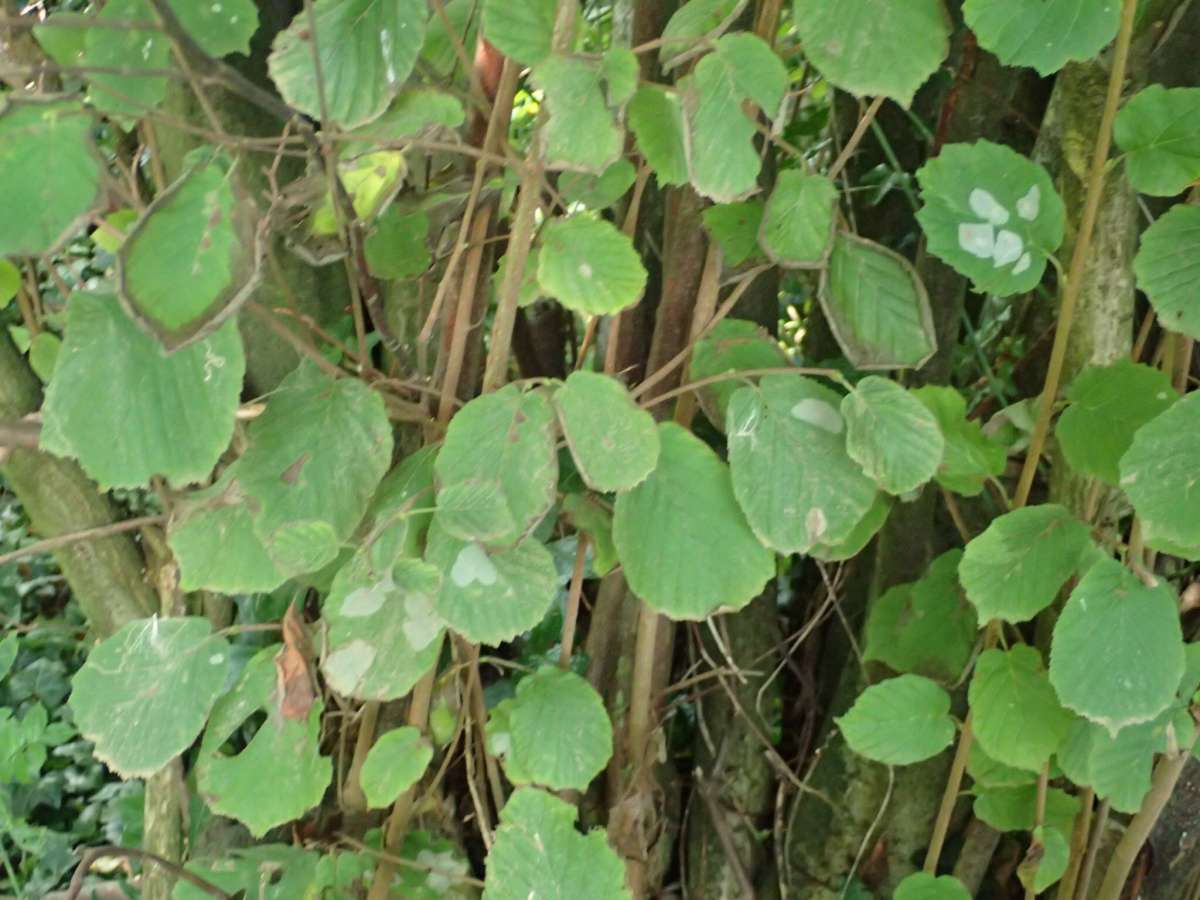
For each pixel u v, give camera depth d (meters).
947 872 0.88
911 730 0.72
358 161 0.62
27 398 0.77
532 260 0.68
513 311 0.66
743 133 0.60
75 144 0.54
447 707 0.75
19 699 1.28
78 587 0.84
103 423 0.57
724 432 0.70
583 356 0.75
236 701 0.69
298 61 0.59
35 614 1.40
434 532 0.64
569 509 0.72
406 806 0.77
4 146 0.54
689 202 0.74
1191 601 0.82
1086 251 0.67
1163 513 0.61
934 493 0.82
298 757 0.67
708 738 0.92
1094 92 0.72
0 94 0.56
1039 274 0.64
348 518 0.64
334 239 0.63
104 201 0.55
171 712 0.66
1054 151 0.80
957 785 0.75
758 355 0.70
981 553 0.66
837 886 0.90
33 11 0.75
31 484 0.79
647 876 0.85
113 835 1.13
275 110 0.58
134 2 0.60
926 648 0.77
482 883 0.75
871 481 0.65
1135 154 0.62
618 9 0.84
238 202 0.55
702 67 0.60
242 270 0.55
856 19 0.59
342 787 0.81
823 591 0.94
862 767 0.87
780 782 0.93
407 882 0.76
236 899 0.77
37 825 1.19
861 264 0.66
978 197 0.64
